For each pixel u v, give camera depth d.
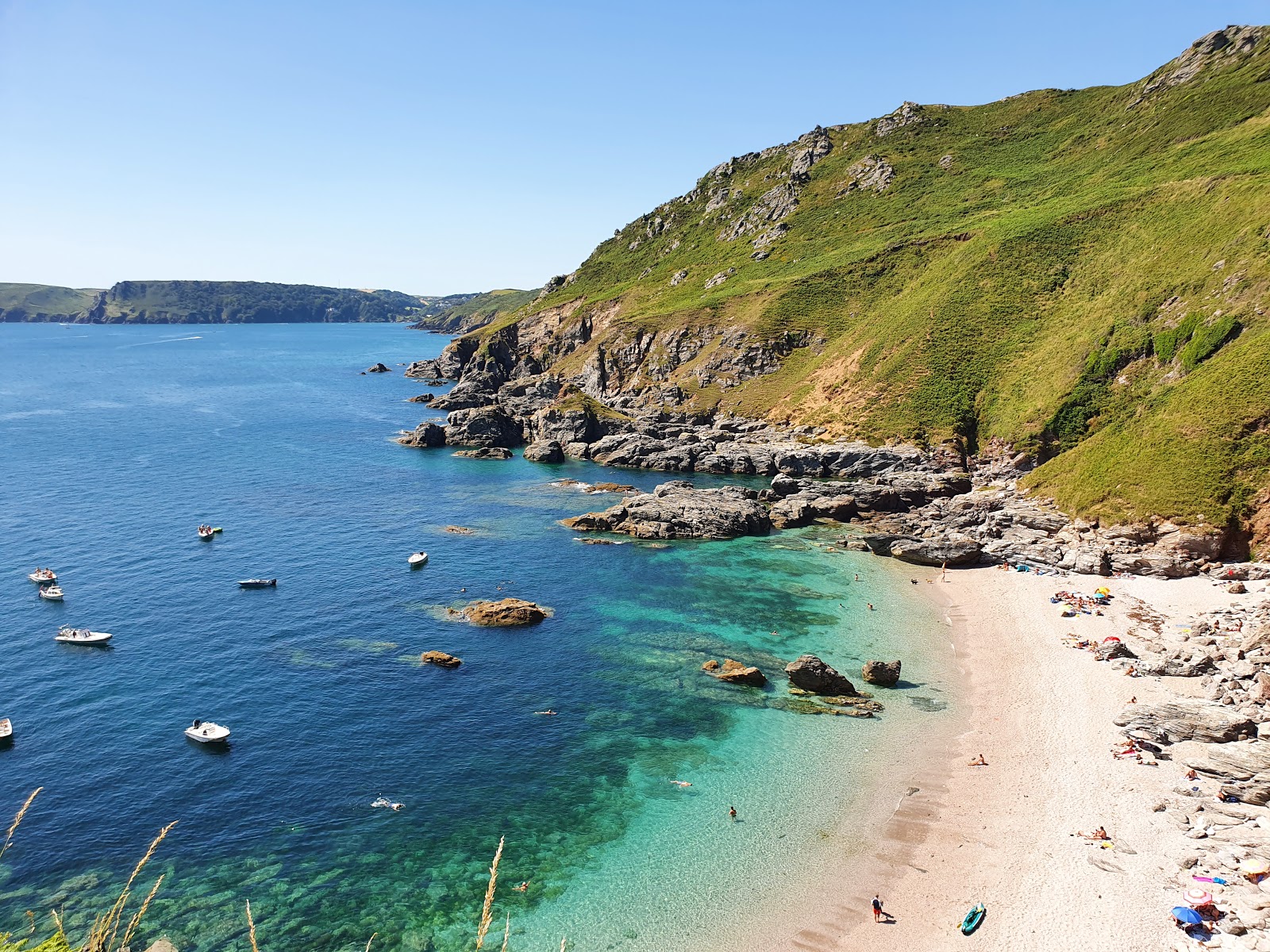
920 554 88.50
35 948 11.89
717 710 56.41
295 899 38.19
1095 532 87.69
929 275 160.00
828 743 52.34
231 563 85.12
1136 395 106.00
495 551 91.00
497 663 63.00
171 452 144.12
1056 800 45.28
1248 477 79.75
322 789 46.78
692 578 83.50
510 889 39.28
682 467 138.50
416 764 49.59
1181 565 78.50
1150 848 40.66
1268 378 84.75
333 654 64.12
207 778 47.38
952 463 118.25
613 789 47.38
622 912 37.88
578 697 57.94
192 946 34.94
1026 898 38.03
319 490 119.31
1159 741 50.16
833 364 154.12
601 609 74.38
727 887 39.59
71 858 40.38
